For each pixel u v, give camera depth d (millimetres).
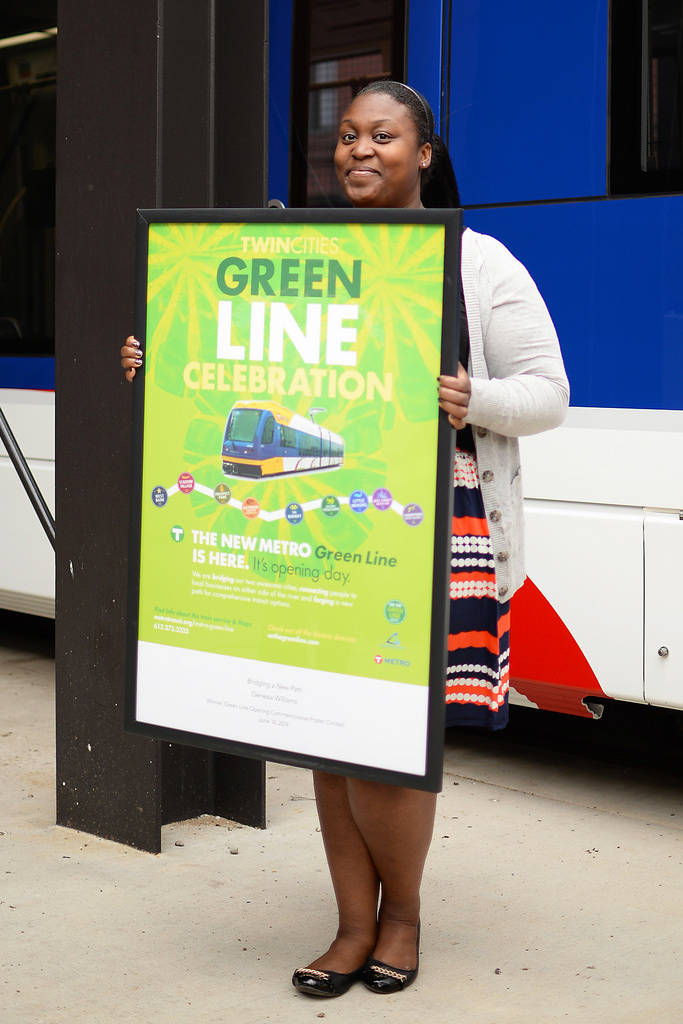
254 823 3619
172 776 3623
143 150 3293
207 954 2787
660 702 3752
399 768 2396
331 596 2443
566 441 3863
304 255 2432
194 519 2582
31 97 5395
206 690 2586
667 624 3711
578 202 3816
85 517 3438
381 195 2535
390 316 2361
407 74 4133
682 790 4199
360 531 2408
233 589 2547
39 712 5051
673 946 2875
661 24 3658
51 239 5293
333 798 2617
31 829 3590
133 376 2637
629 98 3711
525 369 2500
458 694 2537
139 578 2654
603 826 3781
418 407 2346
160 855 3385
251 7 3357
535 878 3309
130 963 2738
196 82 3393
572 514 3877
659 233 3668
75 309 3434
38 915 2986
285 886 3186
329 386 2422
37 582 5402
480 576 2523
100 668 3453
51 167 5262
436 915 3043
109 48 3344
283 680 2502
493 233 3990
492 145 3975
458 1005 2561
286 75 4438
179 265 2568
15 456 3904
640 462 3725
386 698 2404
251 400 2508
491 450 2510
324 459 2434
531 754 4621
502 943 2879
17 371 5406
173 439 2598
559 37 3830
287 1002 2564
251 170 3408
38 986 2623
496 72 3955
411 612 2371
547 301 3889
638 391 3721
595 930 2963
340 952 2641
